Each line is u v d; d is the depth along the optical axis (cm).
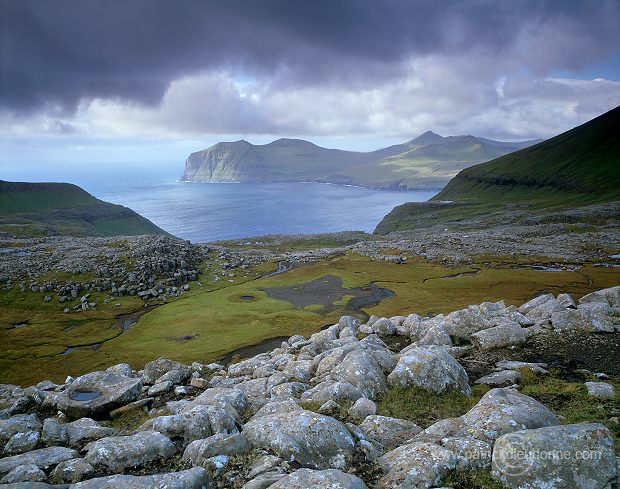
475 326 3494
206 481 1387
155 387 2912
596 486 1209
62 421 2497
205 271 13162
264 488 1296
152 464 1648
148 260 12581
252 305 9325
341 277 11862
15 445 1911
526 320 3606
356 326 4366
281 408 2077
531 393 2184
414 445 1494
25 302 9850
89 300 10150
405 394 2283
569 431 1320
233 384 3120
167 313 8962
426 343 3209
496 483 1306
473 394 2316
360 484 1259
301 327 7450
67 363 6372
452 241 16100
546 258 12875
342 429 1638
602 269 11069
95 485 1332
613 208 18988
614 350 2903
